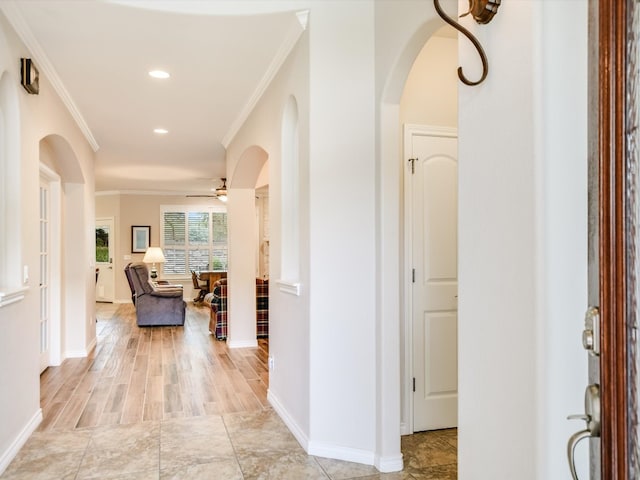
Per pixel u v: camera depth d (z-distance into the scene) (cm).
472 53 145
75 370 501
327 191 284
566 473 114
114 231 1171
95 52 343
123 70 376
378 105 273
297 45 316
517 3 124
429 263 326
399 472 267
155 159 744
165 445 305
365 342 279
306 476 262
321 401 287
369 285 278
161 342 659
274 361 383
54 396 409
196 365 523
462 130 150
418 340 323
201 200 1220
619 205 85
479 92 141
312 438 289
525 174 120
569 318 115
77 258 572
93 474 265
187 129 557
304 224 301
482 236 139
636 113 83
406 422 321
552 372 114
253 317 627
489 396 134
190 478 260
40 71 354
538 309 115
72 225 571
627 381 84
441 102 331
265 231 1196
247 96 440
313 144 285
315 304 286
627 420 84
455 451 295
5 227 300
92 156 628
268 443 308
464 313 147
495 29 133
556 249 114
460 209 150
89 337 605
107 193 1189
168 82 405
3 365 271
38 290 342
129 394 416
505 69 129
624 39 85
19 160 302
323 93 285
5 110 296
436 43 332
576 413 114
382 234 270
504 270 129
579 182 116
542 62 116
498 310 131
